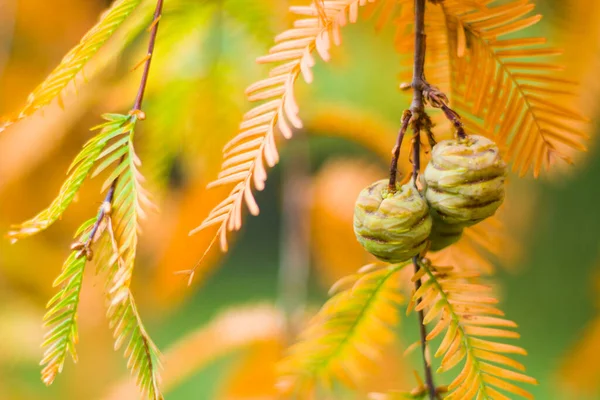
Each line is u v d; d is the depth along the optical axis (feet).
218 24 2.06
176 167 2.53
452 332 1.65
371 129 2.51
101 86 2.17
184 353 2.43
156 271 2.58
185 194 2.45
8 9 2.55
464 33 1.72
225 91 2.12
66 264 1.61
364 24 2.50
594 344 2.54
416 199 1.66
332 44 2.41
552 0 1.98
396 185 1.67
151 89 2.12
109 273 1.64
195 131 2.18
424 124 1.68
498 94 1.72
